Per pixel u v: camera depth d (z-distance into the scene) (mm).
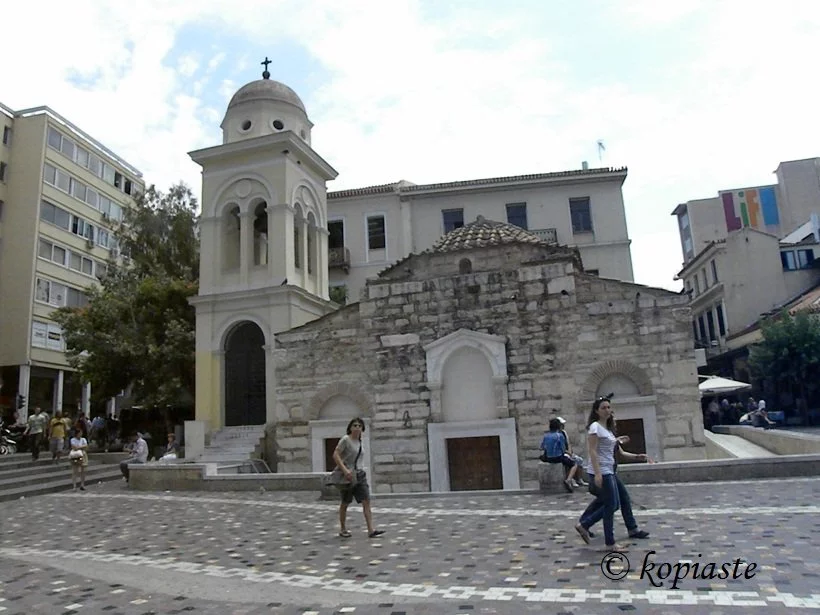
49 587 8367
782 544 8430
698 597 6527
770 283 41344
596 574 7551
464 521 11586
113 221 38906
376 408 20531
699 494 12742
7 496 19000
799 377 32125
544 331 19594
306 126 29016
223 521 13055
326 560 9102
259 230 28406
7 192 44469
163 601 7473
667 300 18891
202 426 23750
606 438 9008
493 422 19406
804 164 55906
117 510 15594
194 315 31875
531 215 38719
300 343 21766
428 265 21750
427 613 6500
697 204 58594
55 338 44625
